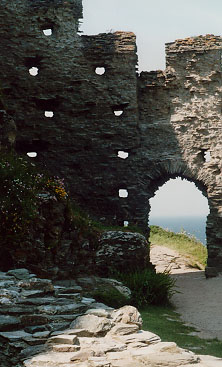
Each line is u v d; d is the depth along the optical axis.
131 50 22.48
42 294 9.04
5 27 22.45
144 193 21.97
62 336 7.04
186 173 22.14
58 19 22.64
